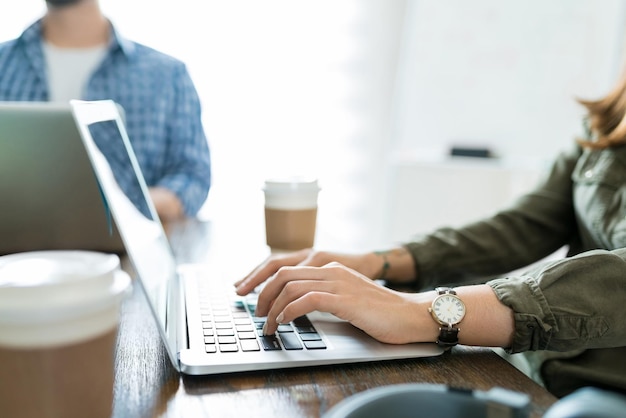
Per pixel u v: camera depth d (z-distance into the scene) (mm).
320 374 516
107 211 826
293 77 2084
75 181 840
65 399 372
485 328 589
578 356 783
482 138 2225
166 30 1963
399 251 868
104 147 614
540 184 1018
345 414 315
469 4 2117
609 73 2156
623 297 611
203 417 435
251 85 2061
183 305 683
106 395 401
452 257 894
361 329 595
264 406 454
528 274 658
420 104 2188
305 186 921
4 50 1733
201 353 527
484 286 636
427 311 594
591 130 995
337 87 2123
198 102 1845
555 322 594
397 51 2131
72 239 883
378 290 616
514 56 2162
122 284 392
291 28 2049
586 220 888
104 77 1743
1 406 370
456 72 2168
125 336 596
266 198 936
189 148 1771
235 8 1997
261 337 575
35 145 815
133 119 1746
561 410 310
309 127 2133
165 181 1605
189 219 1378
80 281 359
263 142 2113
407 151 2221
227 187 2119
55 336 359
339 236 2230
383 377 515
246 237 1157
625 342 617
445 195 2209
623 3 2107
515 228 958
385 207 2230
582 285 616
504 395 337
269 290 622
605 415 295
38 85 1731
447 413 338
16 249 867
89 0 1716
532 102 2191
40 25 1760
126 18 1930
